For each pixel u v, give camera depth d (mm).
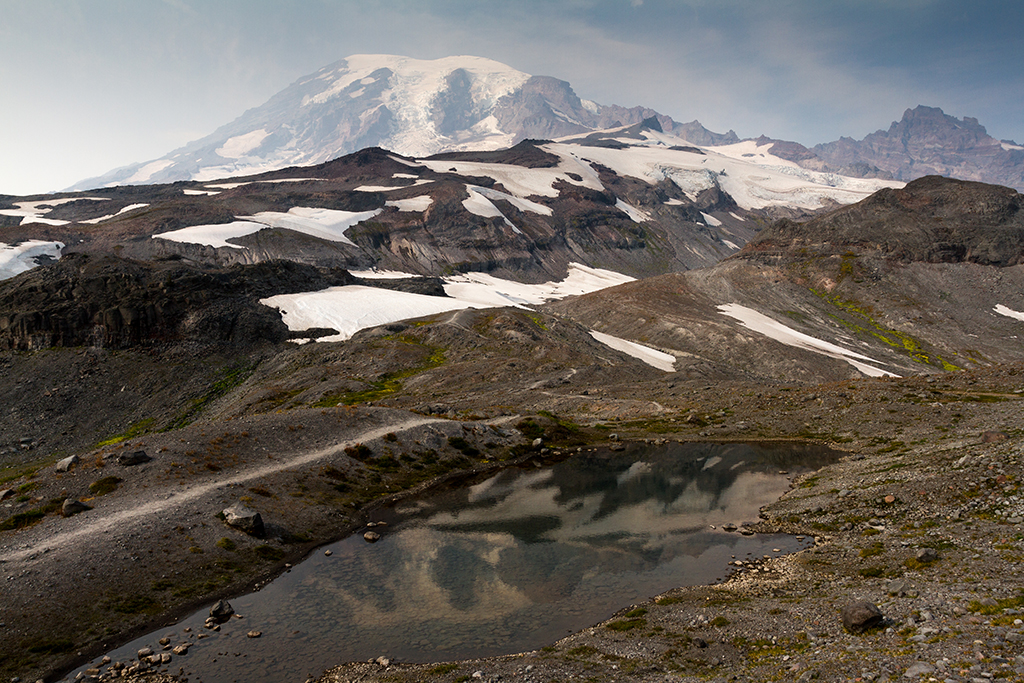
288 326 167875
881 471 52688
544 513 53062
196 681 27266
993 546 32188
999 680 18156
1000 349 182750
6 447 107188
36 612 32875
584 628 31219
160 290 156125
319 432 68000
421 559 42594
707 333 181250
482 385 119312
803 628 27031
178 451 55719
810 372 154375
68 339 138875
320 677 27125
